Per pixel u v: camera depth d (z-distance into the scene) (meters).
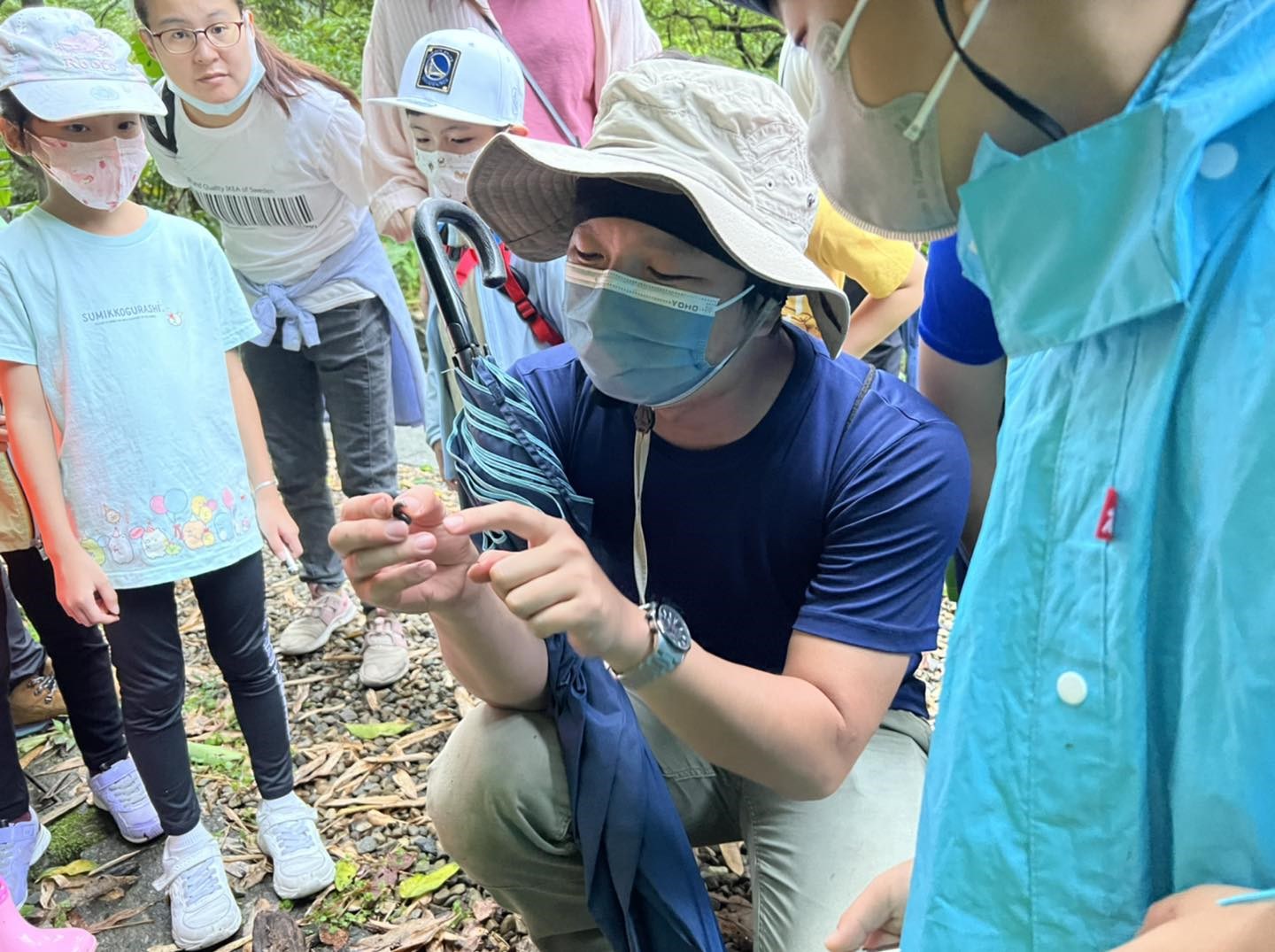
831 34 0.61
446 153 2.07
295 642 2.69
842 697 1.17
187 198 5.18
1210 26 0.51
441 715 2.43
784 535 1.29
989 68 0.55
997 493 0.71
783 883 1.35
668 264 1.11
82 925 1.80
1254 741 0.47
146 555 1.73
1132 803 0.57
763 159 1.13
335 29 5.96
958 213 0.65
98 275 1.72
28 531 1.82
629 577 1.42
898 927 0.96
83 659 1.98
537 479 1.21
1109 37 0.51
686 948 1.27
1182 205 0.50
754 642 1.40
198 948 1.73
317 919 1.77
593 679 1.30
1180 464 0.53
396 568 1.05
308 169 2.42
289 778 1.96
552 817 1.33
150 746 1.77
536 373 1.45
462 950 1.69
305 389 2.67
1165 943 0.48
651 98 1.13
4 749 1.84
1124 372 0.58
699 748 1.14
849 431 1.25
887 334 2.23
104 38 1.69
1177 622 0.54
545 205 1.31
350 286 2.55
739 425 1.28
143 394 1.73
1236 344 0.50
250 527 1.88
